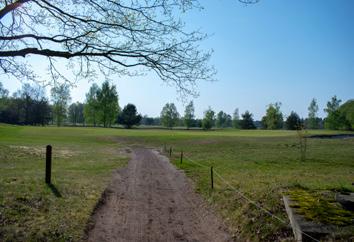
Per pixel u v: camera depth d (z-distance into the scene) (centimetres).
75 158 3375
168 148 5478
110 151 4691
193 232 1058
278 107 11875
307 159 3306
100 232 1012
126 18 823
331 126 10862
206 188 1698
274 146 4997
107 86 10506
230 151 4528
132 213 1261
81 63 910
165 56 828
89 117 10906
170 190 1766
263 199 1140
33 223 977
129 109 13438
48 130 8575
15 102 13100
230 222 1103
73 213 1133
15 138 6031
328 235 749
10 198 1175
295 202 966
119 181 1967
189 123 13000
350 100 10925
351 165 2962
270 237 884
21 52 814
